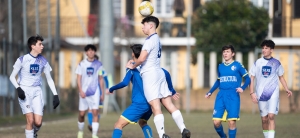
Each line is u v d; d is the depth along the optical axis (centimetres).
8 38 6612
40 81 3020
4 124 5281
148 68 2677
